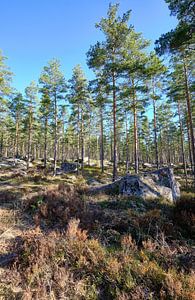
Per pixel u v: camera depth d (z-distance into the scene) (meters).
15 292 4.47
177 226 7.53
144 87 19.12
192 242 6.66
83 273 5.02
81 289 4.61
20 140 58.62
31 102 37.03
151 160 69.12
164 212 9.36
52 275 4.93
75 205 9.16
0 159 44.38
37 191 14.21
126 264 5.14
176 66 22.06
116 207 9.91
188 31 10.28
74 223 6.92
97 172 33.59
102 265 5.17
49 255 5.50
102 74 20.22
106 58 18.92
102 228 7.43
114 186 12.94
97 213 8.56
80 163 41.34
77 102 32.22
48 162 47.41
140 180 12.30
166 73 24.53
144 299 4.23
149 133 49.06
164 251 5.71
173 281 4.47
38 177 22.20
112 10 18.67
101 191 12.63
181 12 10.53
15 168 34.09
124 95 19.28
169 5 10.78
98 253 5.55
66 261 5.34
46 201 9.69
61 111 36.19
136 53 19.09
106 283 4.78
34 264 5.17
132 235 6.97
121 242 6.26
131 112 27.91
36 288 4.59
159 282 4.60
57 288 4.60
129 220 7.81
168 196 12.20
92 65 19.02
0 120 31.91
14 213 8.85
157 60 18.53
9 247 6.04
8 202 11.09
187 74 21.83
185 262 5.39
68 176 26.47
